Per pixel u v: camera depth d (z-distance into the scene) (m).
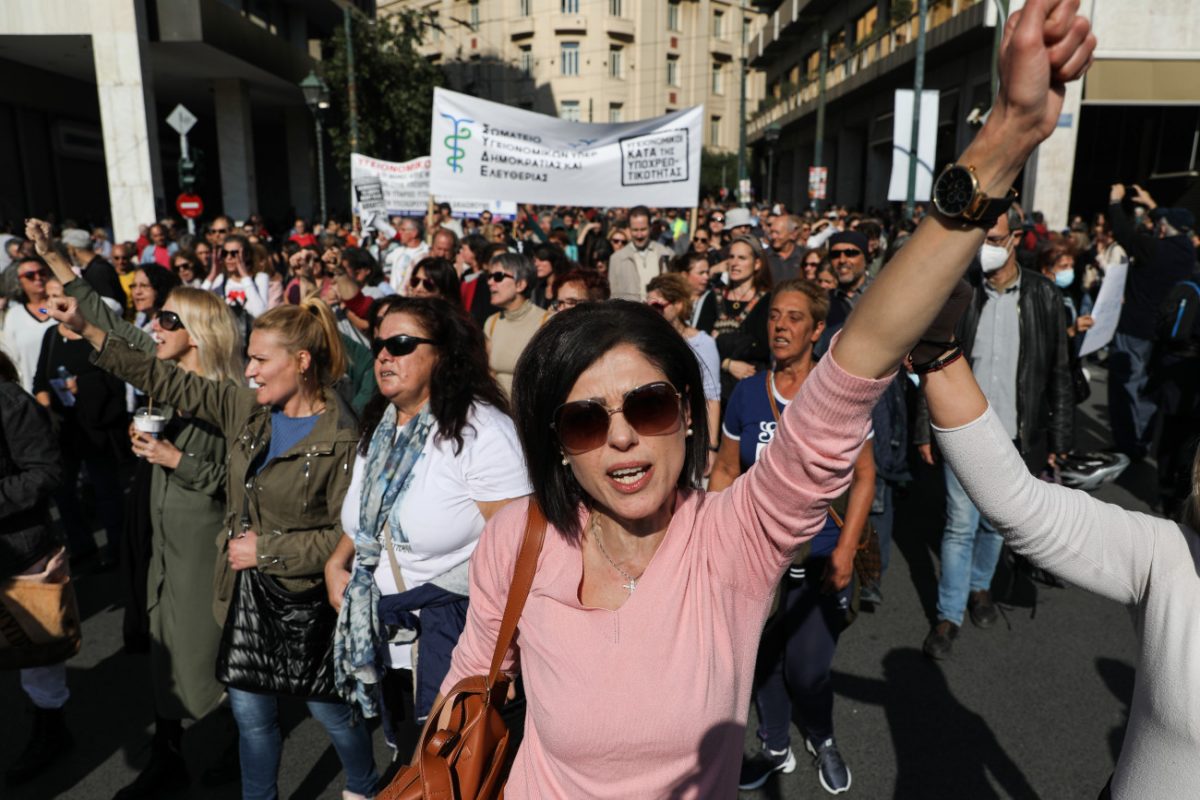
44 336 5.21
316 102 18.88
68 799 3.17
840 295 5.42
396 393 2.47
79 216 24.91
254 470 2.75
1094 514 1.48
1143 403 7.02
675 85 48.56
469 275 7.87
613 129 8.79
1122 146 21.31
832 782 3.11
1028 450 4.02
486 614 1.62
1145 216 7.94
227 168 24.11
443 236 7.80
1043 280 4.04
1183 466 1.78
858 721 3.57
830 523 2.93
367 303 5.64
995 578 4.99
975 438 1.44
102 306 3.76
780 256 7.62
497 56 47.09
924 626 4.42
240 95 23.77
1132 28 18.33
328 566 2.61
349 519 2.55
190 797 3.16
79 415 5.12
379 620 2.48
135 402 5.59
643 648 1.36
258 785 2.78
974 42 20.77
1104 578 1.46
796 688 2.98
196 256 8.29
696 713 1.35
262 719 2.75
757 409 3.11
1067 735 3.46
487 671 1.66
